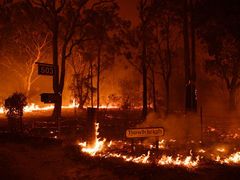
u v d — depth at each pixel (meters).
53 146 9.53
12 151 8.45
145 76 26.84
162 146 10.44
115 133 14.78
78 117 25.72
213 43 14.52
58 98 11.00
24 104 13.40
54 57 23.33
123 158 8.10
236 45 14.76
